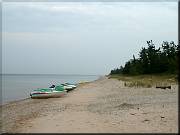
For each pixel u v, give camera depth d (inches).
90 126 604.7
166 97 1172.5
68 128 589.9
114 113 774.5
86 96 1515.7
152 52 3703.3
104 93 1651.1
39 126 634.2
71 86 2128.4
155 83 2090.3
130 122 636.1
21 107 1166.3
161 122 624.4
